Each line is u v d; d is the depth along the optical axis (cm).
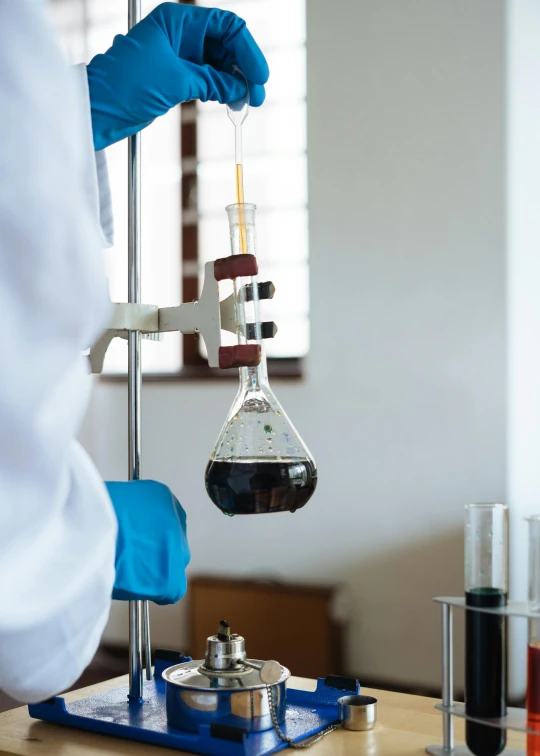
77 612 78
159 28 99
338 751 93
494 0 286
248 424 93
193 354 351
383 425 309
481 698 88
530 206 299
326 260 319
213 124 355
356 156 312
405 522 306
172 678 98
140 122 98
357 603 314
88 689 119
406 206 304
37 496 73
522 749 92
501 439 290
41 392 71
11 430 70
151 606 347
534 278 303
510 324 289
